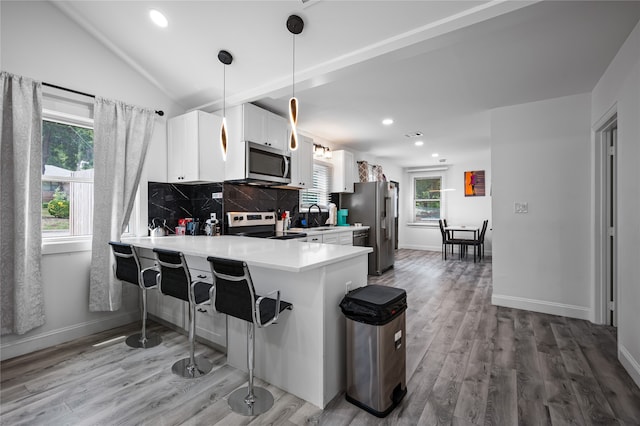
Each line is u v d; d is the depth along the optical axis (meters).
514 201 3.47
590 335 2.72
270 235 3.71
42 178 2.62
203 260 2.43
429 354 2.38
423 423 1.62
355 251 2.11
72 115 2.69
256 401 1.80
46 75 2.49
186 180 3.22
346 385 1.88
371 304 1.68
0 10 2.27
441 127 4.48
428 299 3.81
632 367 2.01
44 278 2.54
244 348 2.13
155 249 2.09
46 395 1.87
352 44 2.32
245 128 3.29
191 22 2.42
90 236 2.91
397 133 4.86
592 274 3.05
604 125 2.80
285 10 2.17
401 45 2.18
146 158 3.18
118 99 2.95
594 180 3.02
